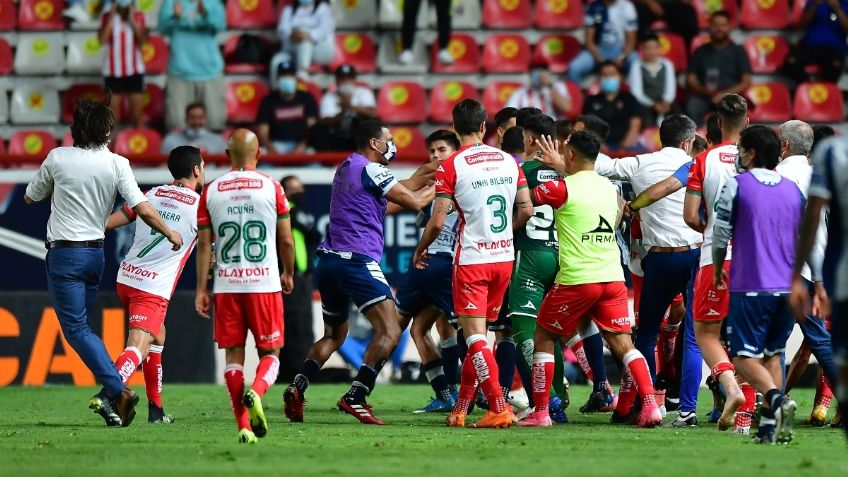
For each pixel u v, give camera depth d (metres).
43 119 61.78
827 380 28.06
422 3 63.47
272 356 24.69
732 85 57.91
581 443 24.70
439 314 33.88
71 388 43.53
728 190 24.38
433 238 27.56
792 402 23.39
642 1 61.69
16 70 62.25
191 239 29.75
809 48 61.25
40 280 47.72
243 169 24.88
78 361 45.25
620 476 19.36
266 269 24.42
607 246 28.05
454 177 27.39
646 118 55.38
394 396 40.44
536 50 62.72
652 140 55.66
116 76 58.06
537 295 29.70
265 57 61.81
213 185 24.70
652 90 57.59
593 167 28.27
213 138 55.25
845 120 62.50
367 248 29.70
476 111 27.73
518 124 31.31
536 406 28.94
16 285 47.59
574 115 57.66
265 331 24.52
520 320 29.73
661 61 57.91
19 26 63.00
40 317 45.19
